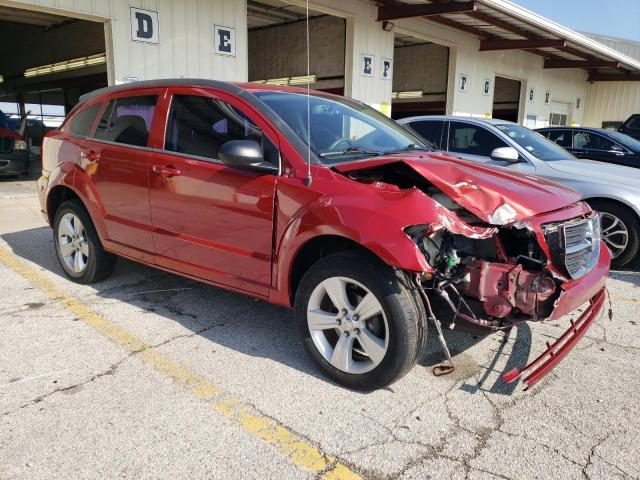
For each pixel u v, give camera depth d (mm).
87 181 4461
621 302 4828
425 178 3055
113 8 7883
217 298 4574
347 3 11180
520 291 2889
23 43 18594
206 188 3568
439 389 3164
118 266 5418
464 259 2992
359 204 2881
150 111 4082
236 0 9469
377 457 2523
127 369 3285
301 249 3176
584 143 9336
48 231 7012
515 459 2533
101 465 2408
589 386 3246
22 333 3768
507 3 11695
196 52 9016
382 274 2855
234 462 2459
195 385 3119
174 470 2393
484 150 6754
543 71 19531
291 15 14883
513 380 2990
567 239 3076
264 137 3387
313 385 3158
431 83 18359
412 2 11445
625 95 22750
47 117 24359
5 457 2441
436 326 2887
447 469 2449
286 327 4008
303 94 4027
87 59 14703
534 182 3498
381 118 4477
